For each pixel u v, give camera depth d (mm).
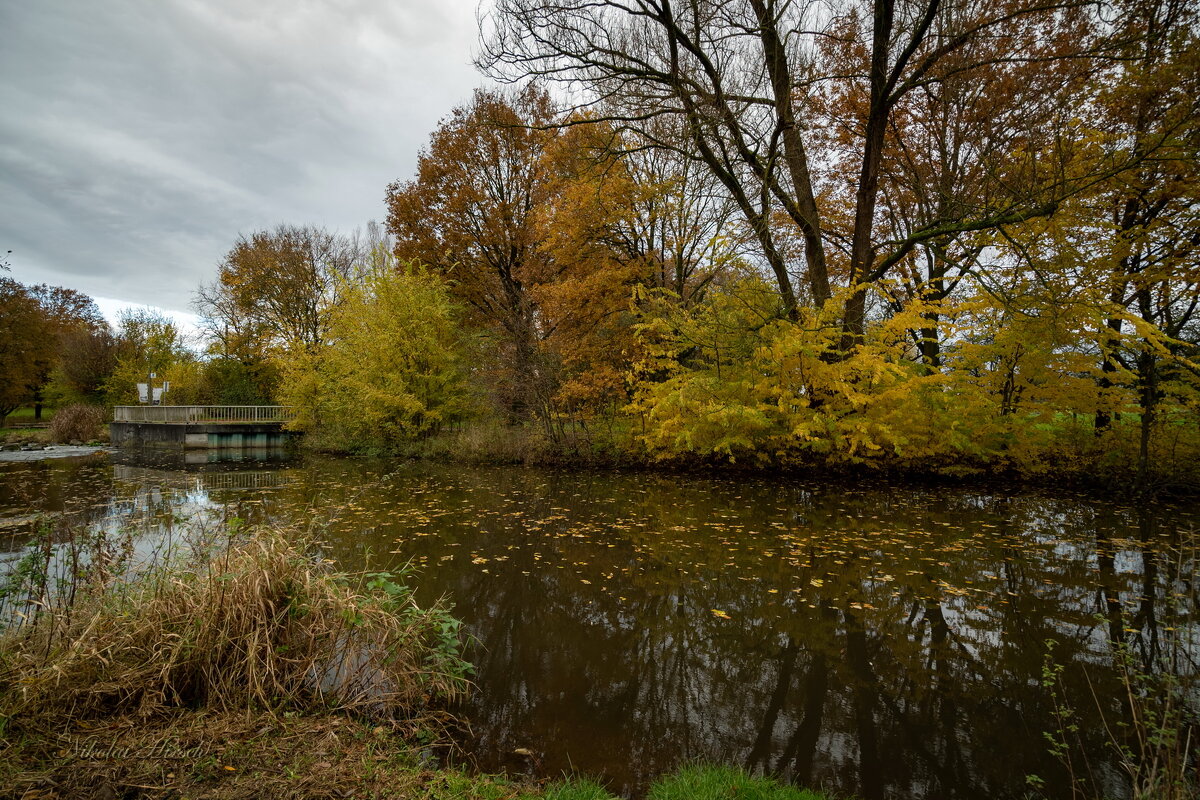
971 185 10273
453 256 20969
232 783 2240
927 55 10750
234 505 9242
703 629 4559
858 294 11281
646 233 14828
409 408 17016
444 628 3508
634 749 3014
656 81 10930
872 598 5172
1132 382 9508
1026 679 3748
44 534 3543
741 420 11203
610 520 8273
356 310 18859
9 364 30109
